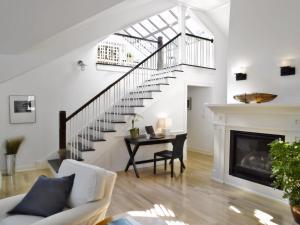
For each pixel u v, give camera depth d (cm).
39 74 530
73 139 561
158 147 560
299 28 354
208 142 676
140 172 498
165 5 563
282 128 348
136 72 645
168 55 666
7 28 288
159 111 558
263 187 376
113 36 672
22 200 212
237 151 426
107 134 491
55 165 486
